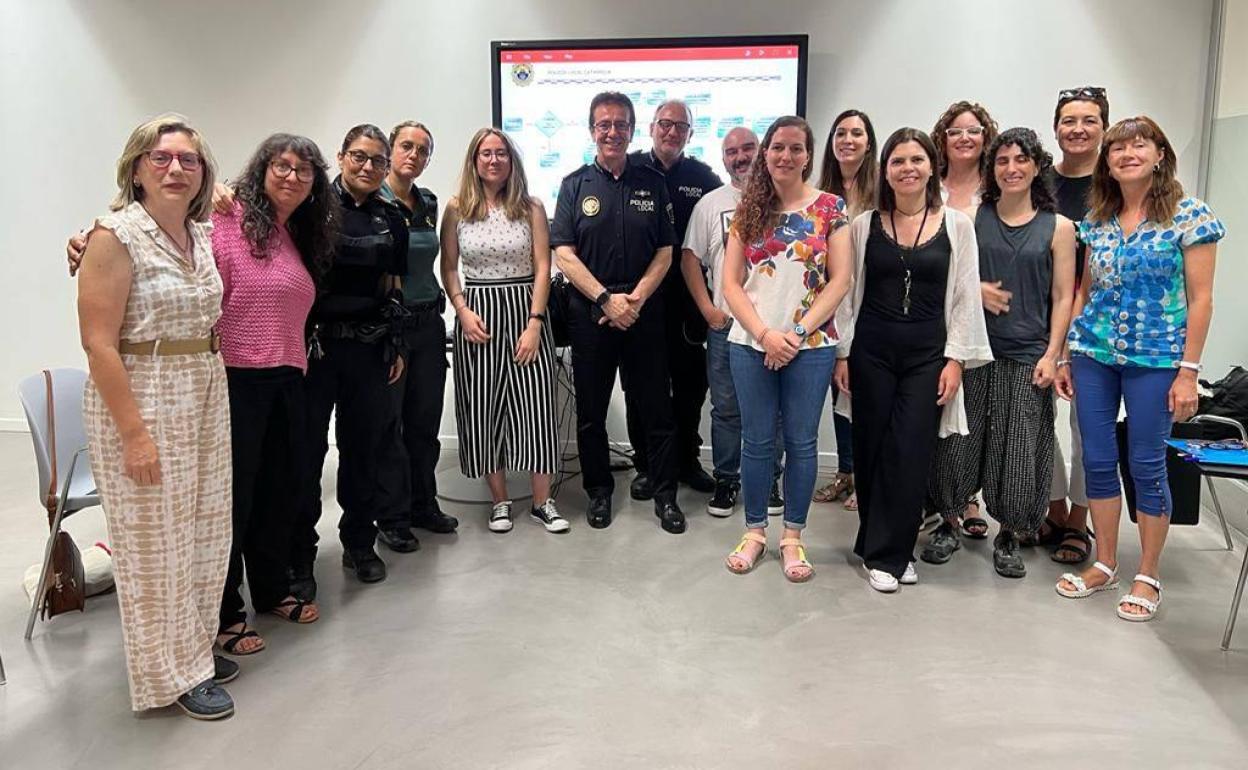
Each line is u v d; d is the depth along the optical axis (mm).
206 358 1995
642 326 3211
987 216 2805
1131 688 2127
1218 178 3568
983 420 2863
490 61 4121
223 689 2082
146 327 1864
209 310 1972
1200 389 3074
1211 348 3664
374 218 2596
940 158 3049
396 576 2846
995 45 3768
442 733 1953
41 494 2459
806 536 3225
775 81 3871
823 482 3955
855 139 3082
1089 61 3713
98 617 2561
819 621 2502
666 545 3113
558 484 3869
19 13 4465
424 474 3219
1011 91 3785
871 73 3875
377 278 2590
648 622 2502
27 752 1889
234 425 2201
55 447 2543
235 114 4383
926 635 2412
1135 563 2932
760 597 2668
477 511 3516
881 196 2680
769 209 2666
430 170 4285
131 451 1843
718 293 3322
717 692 2117
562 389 4344
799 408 2730
